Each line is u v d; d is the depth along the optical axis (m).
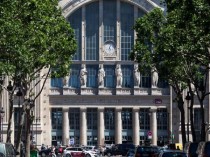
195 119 153.50
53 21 87.62
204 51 73.50
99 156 132.12
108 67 156.88
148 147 79.19
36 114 154.00
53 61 89.00
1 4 74.00
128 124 157.25
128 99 157.00
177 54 78.81
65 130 155.25
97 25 157.25
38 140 153.62
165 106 156.25
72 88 156.38
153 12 102.25
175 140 154.00
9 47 73.62
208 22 62.94
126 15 157.62
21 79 90.44
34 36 80.81
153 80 156.25
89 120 157.12
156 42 94.06
